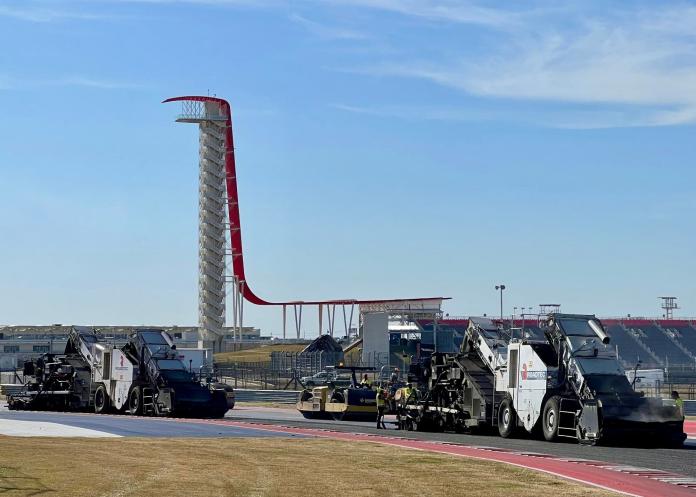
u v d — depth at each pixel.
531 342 40.84
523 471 27.41
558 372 39.62
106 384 60.44
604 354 39.19
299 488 23.55
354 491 23.14
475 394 43.38
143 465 28.11
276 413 63.47
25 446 33.72
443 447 35.84
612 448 36.09
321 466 28.38
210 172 183.50
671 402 37.62
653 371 71.94
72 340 65.69
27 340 176.75
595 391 37.62
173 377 55.88
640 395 37.88
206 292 184.25
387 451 33.34
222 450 33.06
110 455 30.94
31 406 66.00
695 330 179.50
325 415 57.66
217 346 185.25
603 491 23.48
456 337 114.69
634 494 23.11
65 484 23.70
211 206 183.75
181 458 30.22
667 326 180.12
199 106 183.62
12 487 23.14
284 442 36.69
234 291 195.75
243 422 50.72
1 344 175.00
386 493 22.84
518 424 41.16
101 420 51.19
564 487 24.14
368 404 54.31
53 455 30.66
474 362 45.09
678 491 23.98
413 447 35.25
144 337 58.38
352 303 186.50
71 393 63.31
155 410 55.53
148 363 57.09
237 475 25.94
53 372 64.44
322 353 102.62
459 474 26.64
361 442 37.16
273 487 23.66
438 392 46.06
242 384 95.88
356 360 111.19
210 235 184.12
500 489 23.72
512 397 41.50
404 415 47.41
